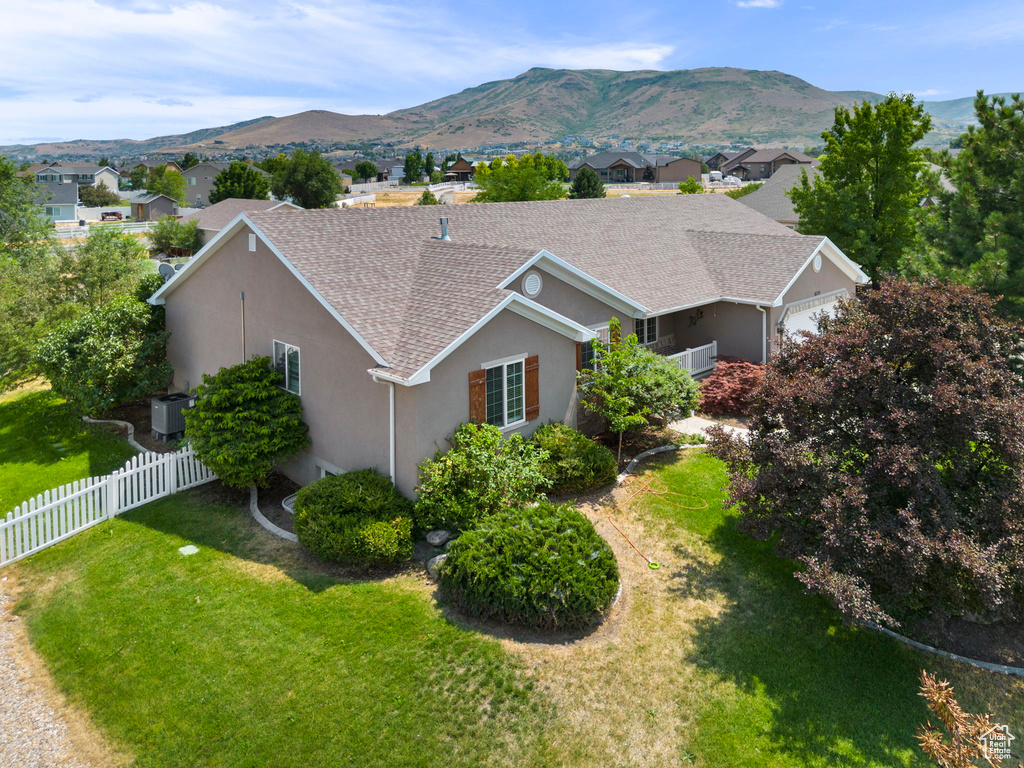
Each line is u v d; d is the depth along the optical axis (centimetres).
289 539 1370
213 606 1141
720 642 1034
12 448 1938
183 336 2083
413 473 1313
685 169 11625
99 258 2559
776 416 1138
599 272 2123
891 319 1098
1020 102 1892
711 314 2369
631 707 910
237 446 1453
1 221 4472
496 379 1455
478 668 974
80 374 1977
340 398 1459
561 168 10719
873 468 995
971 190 1952
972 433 966
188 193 10681
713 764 831
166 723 901
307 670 979
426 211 2100
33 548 1366
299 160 8012
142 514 1506
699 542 1308
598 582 1063
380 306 1472
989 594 876
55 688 982
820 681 960
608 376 1622
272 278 1619
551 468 1448
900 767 830
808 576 938
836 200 3069
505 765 828
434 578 1197
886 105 3025
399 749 849
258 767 830
